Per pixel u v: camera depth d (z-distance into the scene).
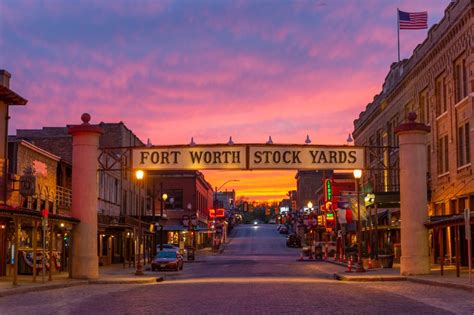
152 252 53.62
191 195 95.94
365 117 68.06
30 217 25.94
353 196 43.09
